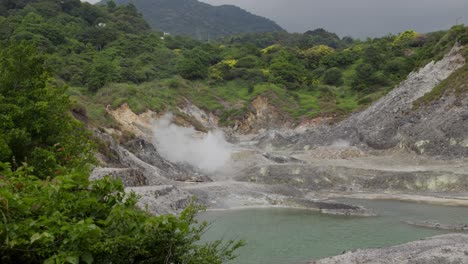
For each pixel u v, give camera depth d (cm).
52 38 9825
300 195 4231
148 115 7969
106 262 642
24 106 2036
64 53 9494
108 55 10362
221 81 11200
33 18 10181
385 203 3816
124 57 10850
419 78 7438
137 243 658
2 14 11238
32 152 1831
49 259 582
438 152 5534
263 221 3045
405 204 3747
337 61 12675
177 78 10481
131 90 8344
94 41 11188
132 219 698
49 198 673
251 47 13638
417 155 5712
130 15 15038
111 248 635
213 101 10081
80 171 804
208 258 738
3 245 575
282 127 9538
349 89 10906
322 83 11806
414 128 6256
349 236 2553
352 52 12925
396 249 1989
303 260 2017
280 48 13962
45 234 573
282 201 3812
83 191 735
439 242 2056
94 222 679
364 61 11925
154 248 691
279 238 2491
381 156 6078
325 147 6769
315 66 12925
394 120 6788
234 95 10531
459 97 6131
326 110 9462
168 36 14512
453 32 8194
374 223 2964
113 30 12025
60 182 688
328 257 1952
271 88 10531
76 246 606
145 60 10931
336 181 4731
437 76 7200
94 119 5622
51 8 12056
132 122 7675
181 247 716
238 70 11525
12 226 585
